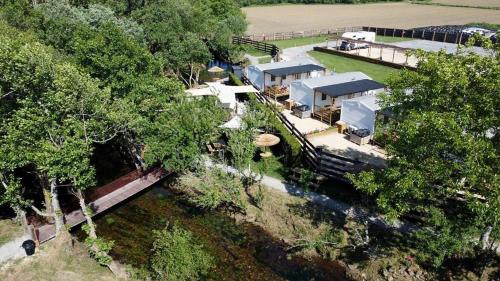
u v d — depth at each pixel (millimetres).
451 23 105438
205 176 32906
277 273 25344
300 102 46500
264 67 53656
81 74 25750
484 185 18891
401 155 21109
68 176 23125
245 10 139375
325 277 24969
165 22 55438
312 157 33406
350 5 152125
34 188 30781
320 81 45656
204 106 35125
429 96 20703
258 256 26719
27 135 22672
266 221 29453
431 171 19969
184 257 22906
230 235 28578
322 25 107250
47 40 41031
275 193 31234
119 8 62875
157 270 22781
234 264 25969
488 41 20375
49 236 25844
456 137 18016
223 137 39156
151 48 57625
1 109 23484
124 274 24047
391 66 62969
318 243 26469
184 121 32531
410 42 80438
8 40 24156
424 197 23094
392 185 21734
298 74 53844
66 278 23031
